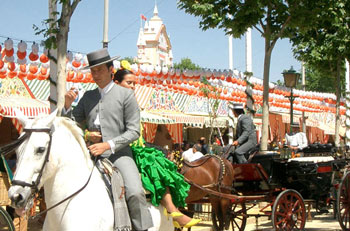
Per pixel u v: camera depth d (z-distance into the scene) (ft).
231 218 33.76
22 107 40.09
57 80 26.86
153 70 44.80
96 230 15.21
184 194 18.80
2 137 48.98
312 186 34.58
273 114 82.23
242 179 33.14
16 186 13.65
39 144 14.20
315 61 65.67
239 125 35.50
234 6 42.83
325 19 44.29
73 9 27.14
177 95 62.75
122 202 16.17
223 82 49.03
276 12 43.09
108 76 17.24
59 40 26.91
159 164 18.44
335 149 40.83
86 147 16.21
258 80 51.62
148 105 55.47
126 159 17.07
